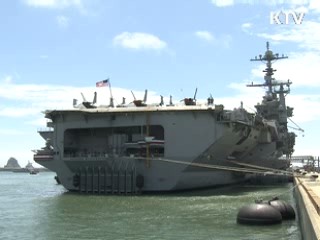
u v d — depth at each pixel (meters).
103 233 24.23
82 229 25.64
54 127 52.44
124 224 27.20
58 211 34.00
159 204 37.34
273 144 63.84
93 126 49.88
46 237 23.39
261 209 25.83
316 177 47.44
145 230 24.94
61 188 68.12
